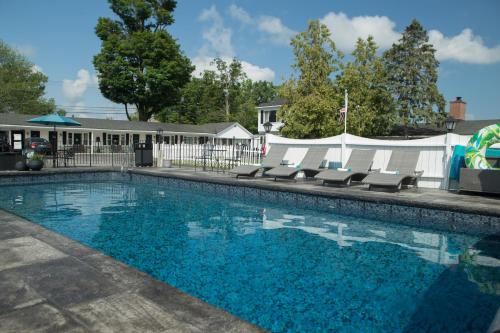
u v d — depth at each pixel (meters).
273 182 11.95
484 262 5.29
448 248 6.05
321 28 23.06
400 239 6.59
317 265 5.12
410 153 11.09
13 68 51.47
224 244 6.20
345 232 7.11
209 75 60.12
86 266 3.71
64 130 34.62
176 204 10.13
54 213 8.68
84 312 2.71
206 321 2.58
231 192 11.80
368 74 24.27
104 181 15.54
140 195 11.73
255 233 6.95
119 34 43.75
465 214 7.38
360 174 11.59
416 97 30.98
